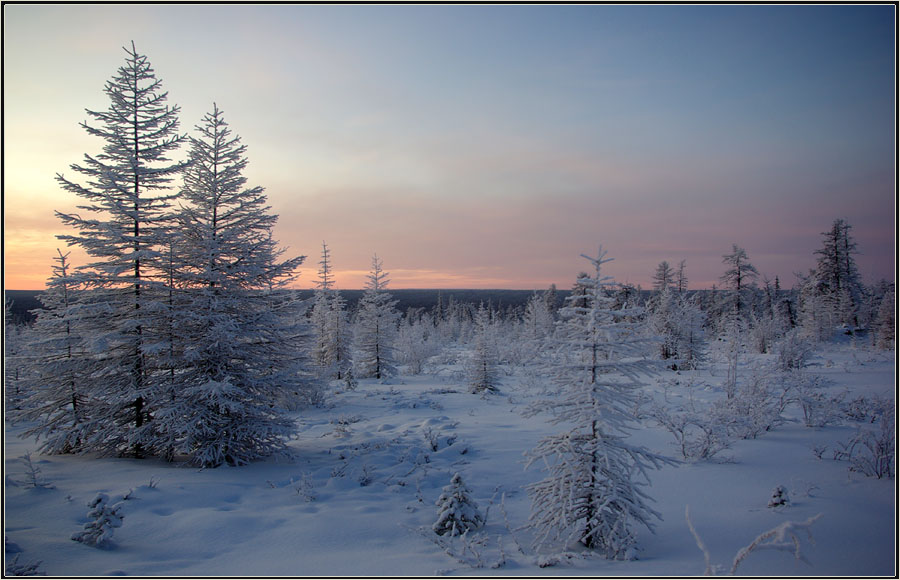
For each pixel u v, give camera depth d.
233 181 11.09
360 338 32.53
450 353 41.97
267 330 11.24
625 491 5.52
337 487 8.70
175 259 10.88
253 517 6.98
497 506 7.69
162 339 10.79
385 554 5.74
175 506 7.44
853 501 6.74
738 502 7.08
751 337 31.55
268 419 10.87
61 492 7.88
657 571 4.76
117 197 10.56
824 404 11.48
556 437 5.81
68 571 5.05
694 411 12.06
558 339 5.70
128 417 10.99
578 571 4.82
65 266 13.18
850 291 48.78
